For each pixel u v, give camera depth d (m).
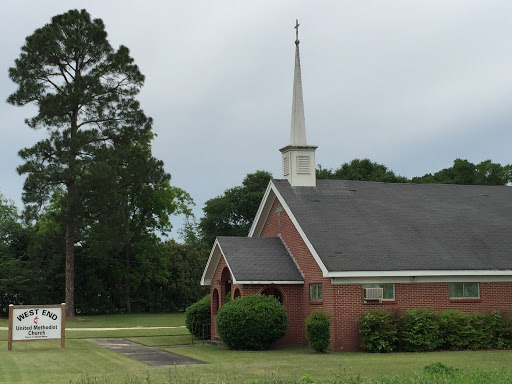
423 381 15.84
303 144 32.81
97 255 65.19
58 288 64.50
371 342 25.81
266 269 29.08
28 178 51.88
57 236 57.53
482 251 28.72
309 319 25.88
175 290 71.62
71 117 55.59
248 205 77.19
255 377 17.78
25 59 53.91
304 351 26.19
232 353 25.47
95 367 21.52
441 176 62.34
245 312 26.83
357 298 26.56
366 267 26.23
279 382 15.98
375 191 33.00
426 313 26.44
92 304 66.44
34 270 62.81
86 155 55.19
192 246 76.12
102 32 55.84
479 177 60.69
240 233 75.56
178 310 72.69
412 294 27.22
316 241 27.58
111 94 56.09
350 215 30.19
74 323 51.06
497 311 27.56
